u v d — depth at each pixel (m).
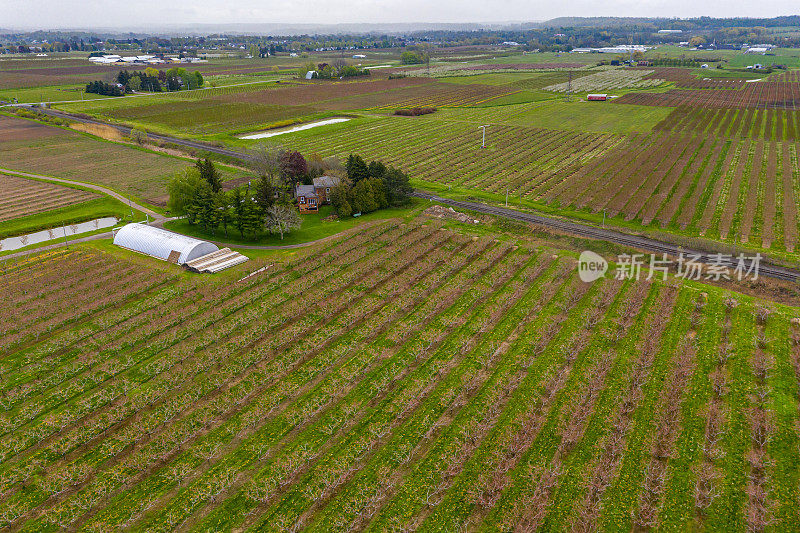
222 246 92.81
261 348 64.75
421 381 58.56
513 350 63.78
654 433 51.22
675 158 139.50
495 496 45.06
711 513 43.28
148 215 108.19
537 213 105.06
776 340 63.62
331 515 43.78
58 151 154.12
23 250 91.00
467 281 79.50
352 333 67.62
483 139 157.88
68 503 44.91
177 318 70.69
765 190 113.81
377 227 99.81
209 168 104.50
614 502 44.47
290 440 51.28
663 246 88.62
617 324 68.06
